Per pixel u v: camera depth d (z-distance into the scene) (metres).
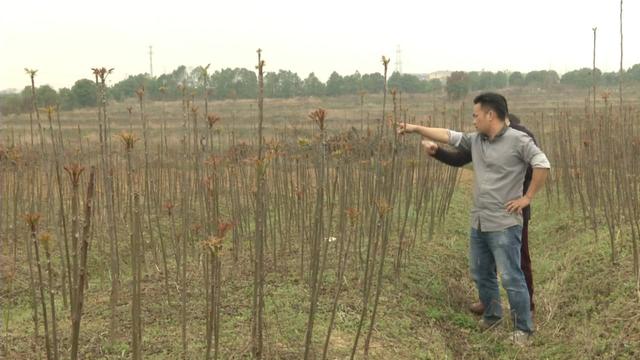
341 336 3.85
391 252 5.62
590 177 5.91
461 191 10.15
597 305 4.34
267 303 4.29
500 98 3.95
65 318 4.09
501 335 4.23
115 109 24.92
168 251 5.83
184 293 3.12
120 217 5.98
